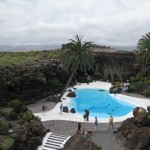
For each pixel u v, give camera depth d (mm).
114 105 53688
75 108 50031
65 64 63656
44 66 56406
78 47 61438
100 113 47656
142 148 30562
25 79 49219
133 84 64875
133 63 75000
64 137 34719
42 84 54781
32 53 80188
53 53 79125
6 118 37812
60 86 61062
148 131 31172
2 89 44531
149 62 69062
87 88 67812
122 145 32812
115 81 74188
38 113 44219
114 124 40469
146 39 68125
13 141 30469
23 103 48438
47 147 32750
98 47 91125
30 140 31828
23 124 34125
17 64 50812
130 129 34406
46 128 37406
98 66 78062
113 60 76938
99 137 35062
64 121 40844
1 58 58438
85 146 30219
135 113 35781
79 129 35469
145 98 57031
